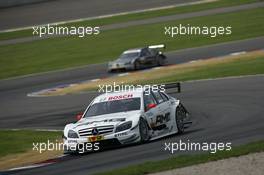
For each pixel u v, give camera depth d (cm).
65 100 9581
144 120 5016
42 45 16025
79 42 16025
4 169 4775
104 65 13500
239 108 6906
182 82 9681
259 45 13312
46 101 9775
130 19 18338
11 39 17050
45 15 19575
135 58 12506
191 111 7194
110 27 17462
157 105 5266
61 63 14100
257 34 14762
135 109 5084
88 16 19088
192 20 17162
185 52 13850
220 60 11900
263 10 17425
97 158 4534
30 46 15988
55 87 11438
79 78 12169
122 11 19450
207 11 18262
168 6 19662
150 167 3731
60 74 12925
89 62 13988
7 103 10169
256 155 3809
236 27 15750
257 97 7494
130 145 4984
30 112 8906
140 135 4934
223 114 6644
